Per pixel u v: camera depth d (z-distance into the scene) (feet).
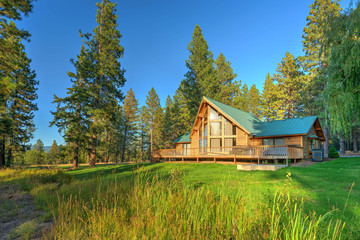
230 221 12.54
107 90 96.32
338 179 31.50
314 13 120.98
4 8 40.60
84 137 89.71
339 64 24.14
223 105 90.48
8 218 19.42
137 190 18.31
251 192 23.72
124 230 11.92
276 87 160.35
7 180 43.78
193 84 123.95
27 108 100.89
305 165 53.67
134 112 177.58
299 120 75.87
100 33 94.53
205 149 83.71
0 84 34.71
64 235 12.81
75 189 27.84
